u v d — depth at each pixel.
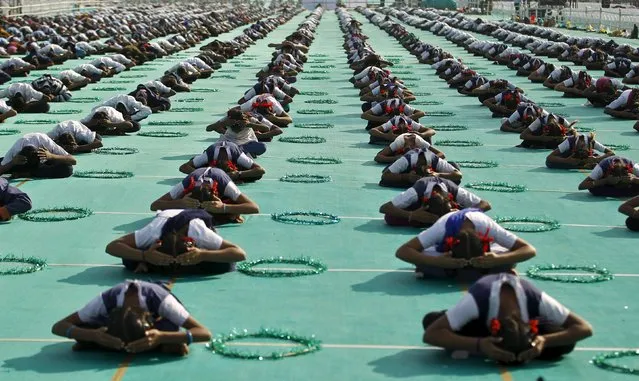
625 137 35.69
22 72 57.62
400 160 25.27
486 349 13.09
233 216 21.02
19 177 26.19
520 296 13.21
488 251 16.67
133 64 63.47
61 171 26.20
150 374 13.13
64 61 68.31
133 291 13.66
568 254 19.36
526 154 31.47
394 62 70.50
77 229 20.92
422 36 108.62
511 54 67.69
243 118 29.67
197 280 17.08
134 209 23.00
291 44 69.56
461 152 31.89
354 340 14.50
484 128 37.38
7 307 15.85
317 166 28.61
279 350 14.04
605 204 24.00
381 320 15.31
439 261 16.69
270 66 55.91
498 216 22.72
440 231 16.91
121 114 34.84
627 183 24.52
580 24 126.25
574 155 28.69
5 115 37.47
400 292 16.61
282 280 17.23
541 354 13.62
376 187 25.47
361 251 19.22
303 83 54.56
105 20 119.38
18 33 86.25
